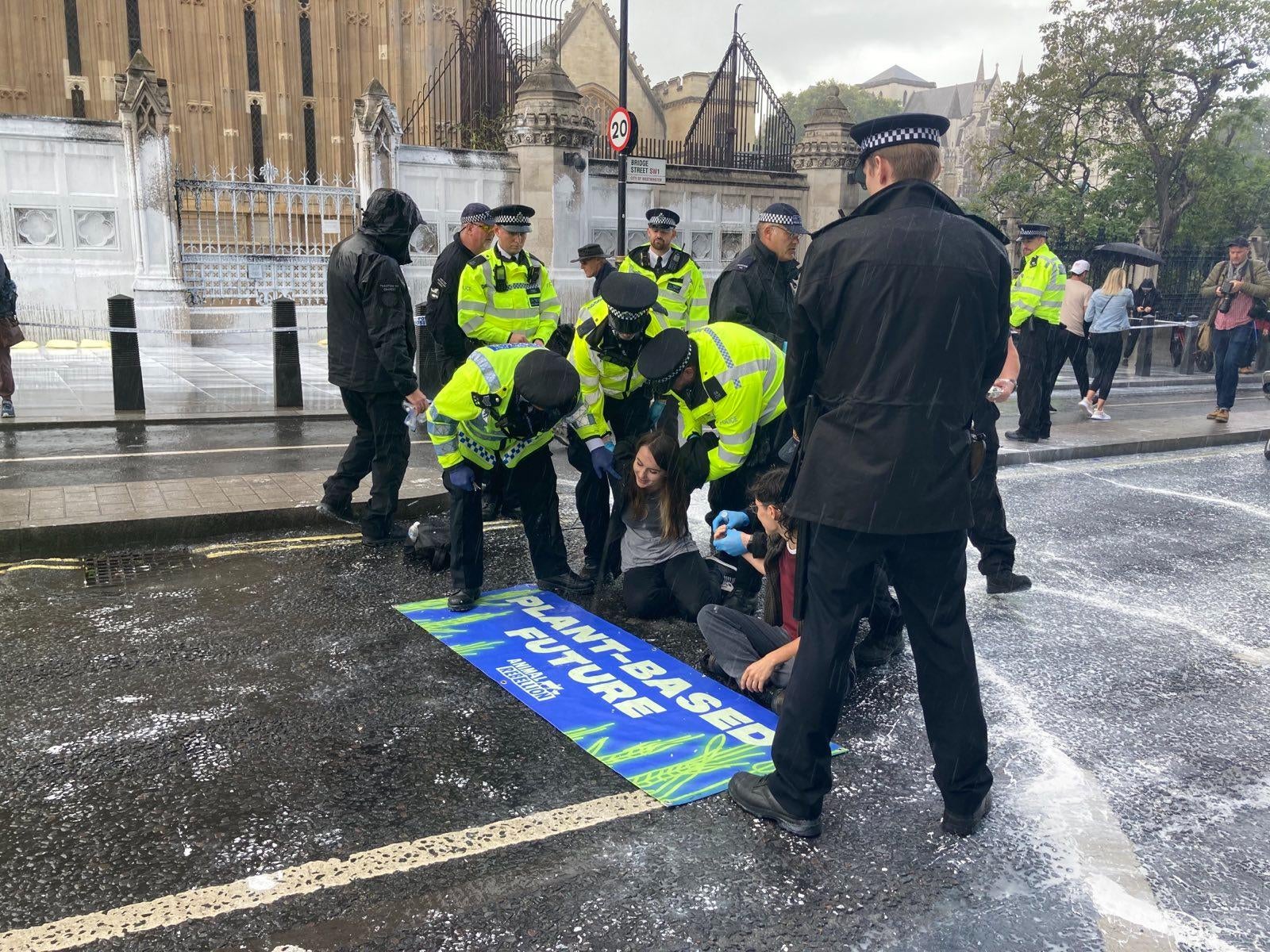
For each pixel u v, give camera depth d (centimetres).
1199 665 423
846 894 254
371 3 3130
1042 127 2641
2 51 2700
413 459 763
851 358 256
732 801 299
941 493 252
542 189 1576
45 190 1343
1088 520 668
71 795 292
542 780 308
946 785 279
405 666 394
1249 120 2670
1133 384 1488
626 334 436
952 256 250
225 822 279
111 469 703
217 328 1467
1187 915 251
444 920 238
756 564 419
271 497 598
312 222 1678
